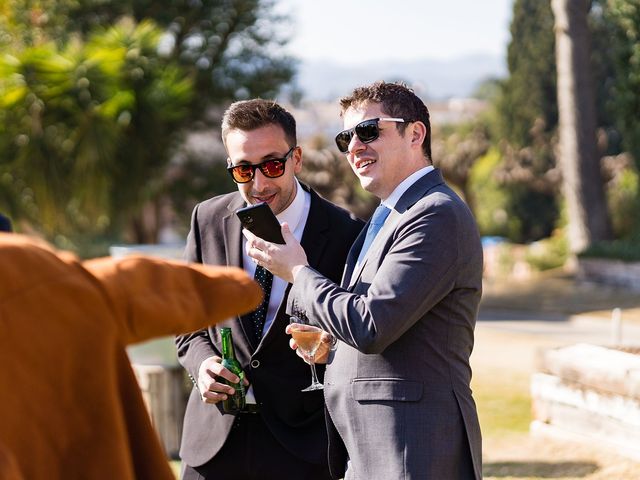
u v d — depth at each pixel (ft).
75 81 59.00
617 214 83.66
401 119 9.59
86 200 61.11
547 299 50.85
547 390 18.90
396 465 8.89
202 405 11.32
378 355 9.16
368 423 9.14
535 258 87.40
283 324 10.87
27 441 3.79
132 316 4.10
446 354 9.11
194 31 73.77
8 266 3.88
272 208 11.12
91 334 3.95
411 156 9.68
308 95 77.36
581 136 62.44
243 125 10.85
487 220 125.80
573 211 63.36
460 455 9.11
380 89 9.69
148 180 66.28
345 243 11.41
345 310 8.86
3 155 59.82
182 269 4.43
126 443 4.07
